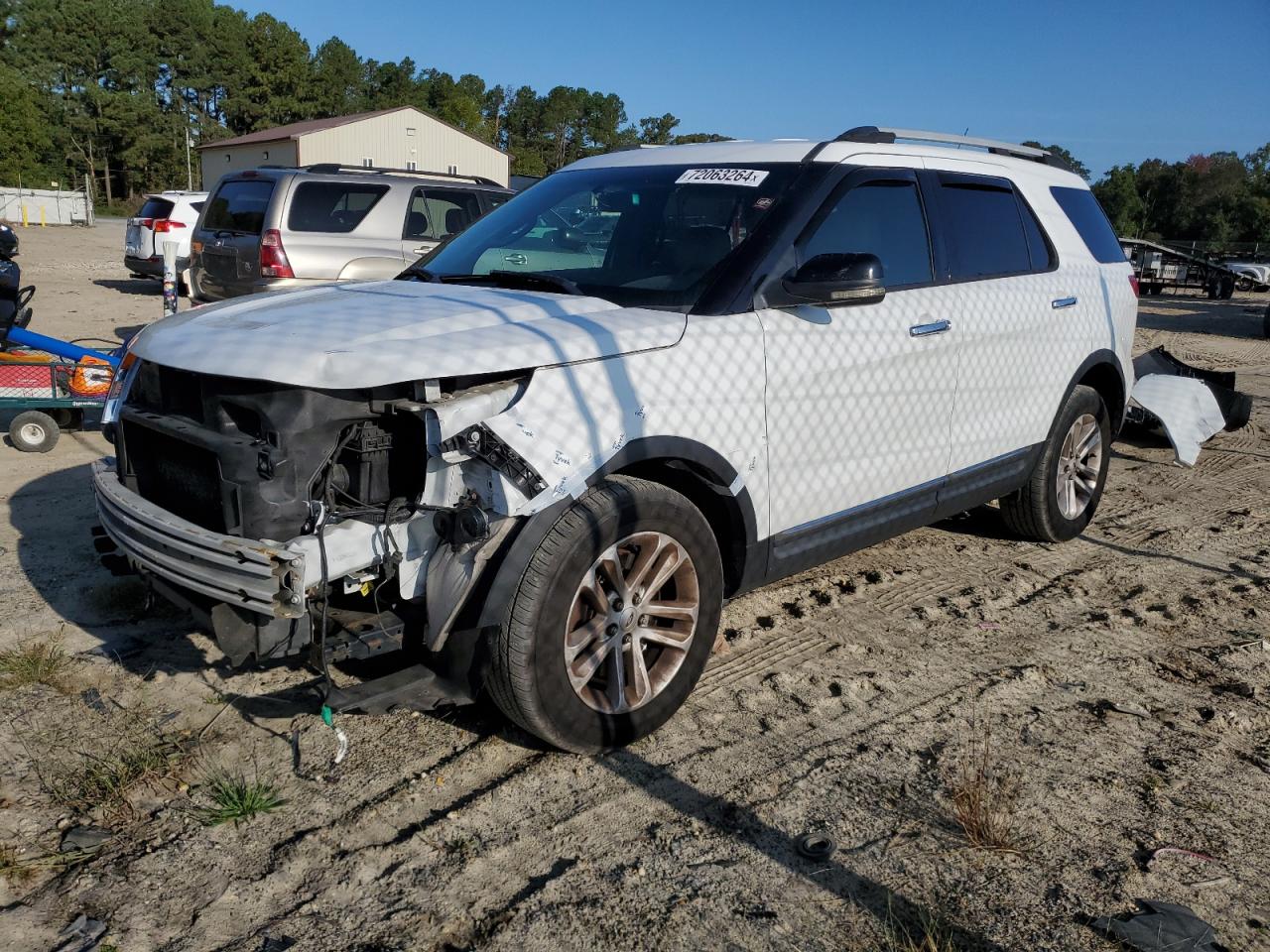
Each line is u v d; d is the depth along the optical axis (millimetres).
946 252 4395
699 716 3586
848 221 3953
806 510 3789
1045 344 4879
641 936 2477
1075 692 3836
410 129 49438
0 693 3555
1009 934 2500
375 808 2975
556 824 2930
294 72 100750
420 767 3209
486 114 134125
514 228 4391
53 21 95312
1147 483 7121
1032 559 5363
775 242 3664
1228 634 4426
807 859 2789
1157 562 5359
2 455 6852
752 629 4359
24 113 75312
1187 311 23109
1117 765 3311
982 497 4801
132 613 4242
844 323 3818
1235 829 2965
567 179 4621
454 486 2881
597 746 3215
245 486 2805
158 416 3178
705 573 3418
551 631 2975
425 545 2961
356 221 9617
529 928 2498
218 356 2936
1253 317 21875
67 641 3975
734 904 2598
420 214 9953
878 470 4066
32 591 4449
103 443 7309
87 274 20969
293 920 2512
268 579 2701
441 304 3428
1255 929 2531
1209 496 6793
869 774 3227
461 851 2793
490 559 2922
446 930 2488
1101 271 5379
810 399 3691
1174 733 3531
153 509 3059
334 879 2670
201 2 101000
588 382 3068
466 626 2932
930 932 2477
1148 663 4105
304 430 2854
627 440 3109
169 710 3490
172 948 2406
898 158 4297
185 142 92938
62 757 3188
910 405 4141
